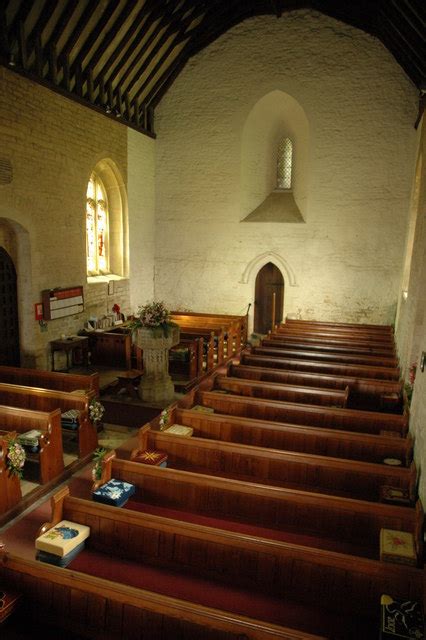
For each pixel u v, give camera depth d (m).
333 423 7.27
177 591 4.06
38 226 11.34
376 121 14.68
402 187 14.79
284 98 15.37
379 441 6.18
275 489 4.93
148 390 10.23
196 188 16.48
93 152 13.20
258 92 15.38
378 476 5.45
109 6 11.16
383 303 15.53
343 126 14.97
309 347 11.51
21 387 8.18
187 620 3.25
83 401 7.71
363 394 8.98
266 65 15.20
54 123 11.55
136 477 5.41
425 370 5.81
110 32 11.88
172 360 12.16
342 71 14.69
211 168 16.22
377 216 15.16
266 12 14.91
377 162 14.88
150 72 14.81
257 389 8.51
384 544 4.29
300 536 4.80
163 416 6.70
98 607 3.52
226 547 4.15
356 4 13.04
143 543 4.41
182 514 5.12
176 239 17.00
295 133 16.08
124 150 14.75
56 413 6.98
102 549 4.57
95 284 13.78
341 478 5.57
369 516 4.65
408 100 14.32
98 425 8.68
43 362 11.80
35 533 5.78
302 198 16.09
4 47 9.69
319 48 14.75
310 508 4.83
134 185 15.52
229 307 16.91
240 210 16.25
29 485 6.77
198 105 15.98
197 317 15.83
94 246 14.58
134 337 9.94
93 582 3.51
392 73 14.32
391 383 8.83
